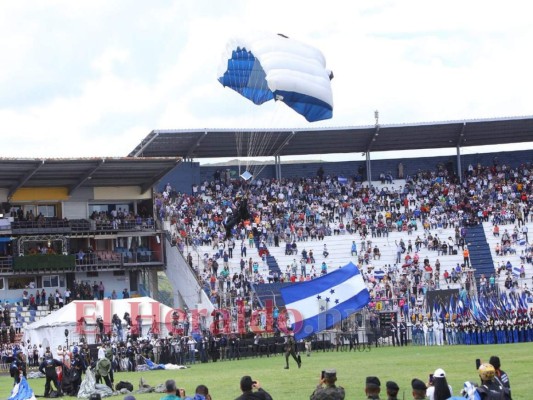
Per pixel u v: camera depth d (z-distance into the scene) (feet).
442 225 353.72
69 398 159.63
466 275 321.93
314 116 198.39
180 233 329.52
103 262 310.86
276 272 323.37
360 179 380.58
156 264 319.06
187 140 345.31
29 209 316.19
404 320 293.64
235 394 144.66
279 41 195.93
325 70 199.72
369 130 362.53
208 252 329.52
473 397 79.56
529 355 193.47
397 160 386.11
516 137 380.37
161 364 224.94
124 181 322.14
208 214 345.92
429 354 214.28
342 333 258.57
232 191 360.28
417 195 370.73
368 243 339.77
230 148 360.07
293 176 379.76
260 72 208.54
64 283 310.65
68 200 318.86
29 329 247.29
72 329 235.81
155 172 315.78
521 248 339.16
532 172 378.73
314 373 175.73
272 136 354.74
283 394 141.08
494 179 375.86
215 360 239.71
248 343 248.93
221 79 213.05
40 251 306.55
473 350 221.66
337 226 352.90
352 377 161.17
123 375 202.49
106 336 234.99
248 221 341.41
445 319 276.00
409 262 328.90
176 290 317.01
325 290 259.80
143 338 239.50
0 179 300.81
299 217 351.05
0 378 217.97
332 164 382.42
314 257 336.70
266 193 362.33
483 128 368.89
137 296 316.40
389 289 310.65
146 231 318.45
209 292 304.30
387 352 233.76
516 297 283.18
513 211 353.92
